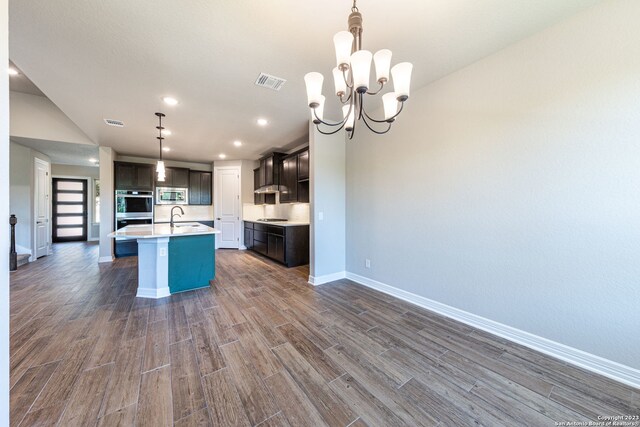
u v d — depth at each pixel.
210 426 1.28
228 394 1.50
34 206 5.14
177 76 2.40
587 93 1.69
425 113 2.69
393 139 3.06
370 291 3.30
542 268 1.92
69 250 6.41
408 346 2.02
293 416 1.35
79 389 1.52
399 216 3.01
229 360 1.83
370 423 1.31
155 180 6.04
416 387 1.57
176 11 1.62
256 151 5.62
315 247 3.58
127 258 5.38
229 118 3.49
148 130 4.00
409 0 1.56
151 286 3.08
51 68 2.24
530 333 1.99
